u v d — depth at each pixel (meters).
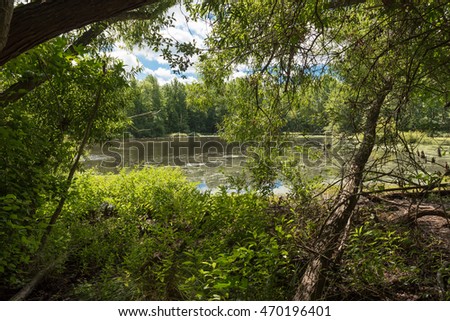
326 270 3.38
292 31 4.05
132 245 4.73
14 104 4.19
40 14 2.99
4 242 3.63
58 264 4.50
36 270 4.40
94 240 5.16
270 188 5.85
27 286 4.07
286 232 3.77
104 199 6.51
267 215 5.05
